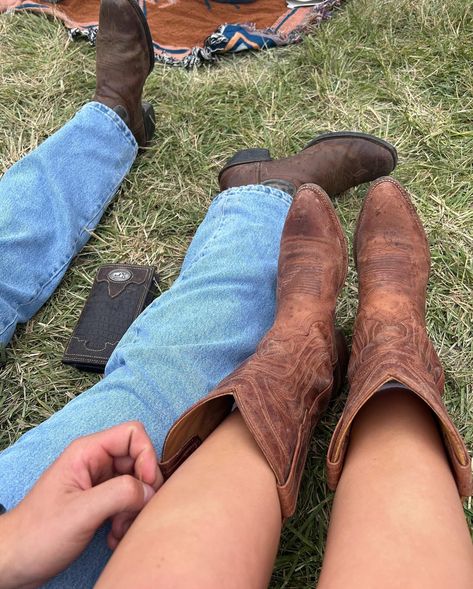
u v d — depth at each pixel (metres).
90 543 0.73
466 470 0.70
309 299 1.00
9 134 1.60
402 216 1.11
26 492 0.75
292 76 1.64
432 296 1.23
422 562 0.56
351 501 0.67
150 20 1.78
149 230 1.41
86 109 1.37
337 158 1.33
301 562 0.95
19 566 0.62
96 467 0.69
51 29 1.81
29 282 1.21
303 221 1.08
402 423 0.76
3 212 1.19
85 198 1.34
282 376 0.83
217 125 1.57
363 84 1.59
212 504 0.62
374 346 0.89
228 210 1.17
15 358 1.22
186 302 1.01
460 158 1.43
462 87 1.56
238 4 1.80
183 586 0.52
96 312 1.22
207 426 0.82
